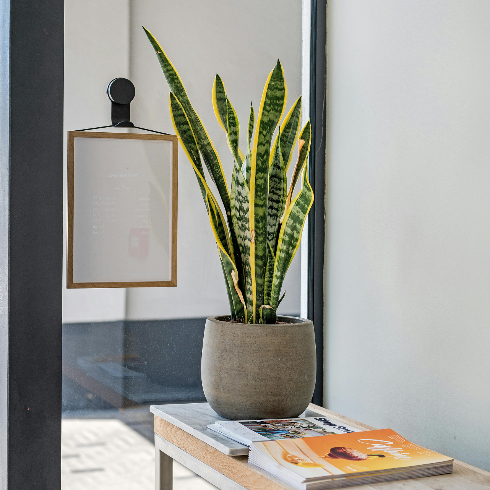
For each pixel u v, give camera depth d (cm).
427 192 129
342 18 159
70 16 139
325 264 165
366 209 149
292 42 165
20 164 131
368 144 149
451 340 122
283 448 95
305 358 113
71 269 137
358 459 93
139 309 146
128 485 145
